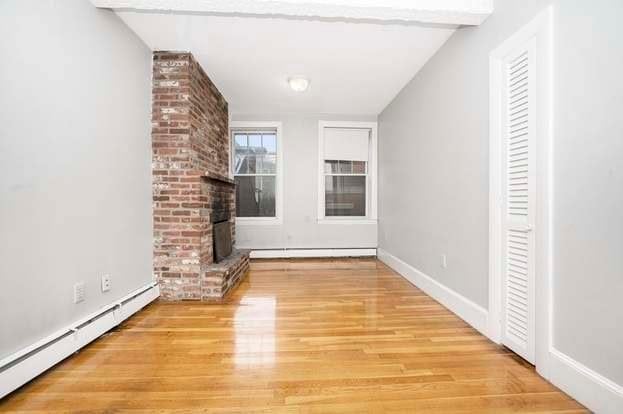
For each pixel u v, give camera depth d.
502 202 1.92
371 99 4.18
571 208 1.43
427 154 3.04
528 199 1.69
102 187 2.12
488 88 2.04
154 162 2.80
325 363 1.74
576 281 1.40
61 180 1.75
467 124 2.31
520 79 1.75
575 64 1.40
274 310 2.59
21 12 1.49
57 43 1.72
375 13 2.03
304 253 4.90
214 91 3.64
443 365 1.72
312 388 1.51
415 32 2.48
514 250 1.83
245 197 4.96
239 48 2.75
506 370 1.67
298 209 4.91
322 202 4.95
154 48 2.75
